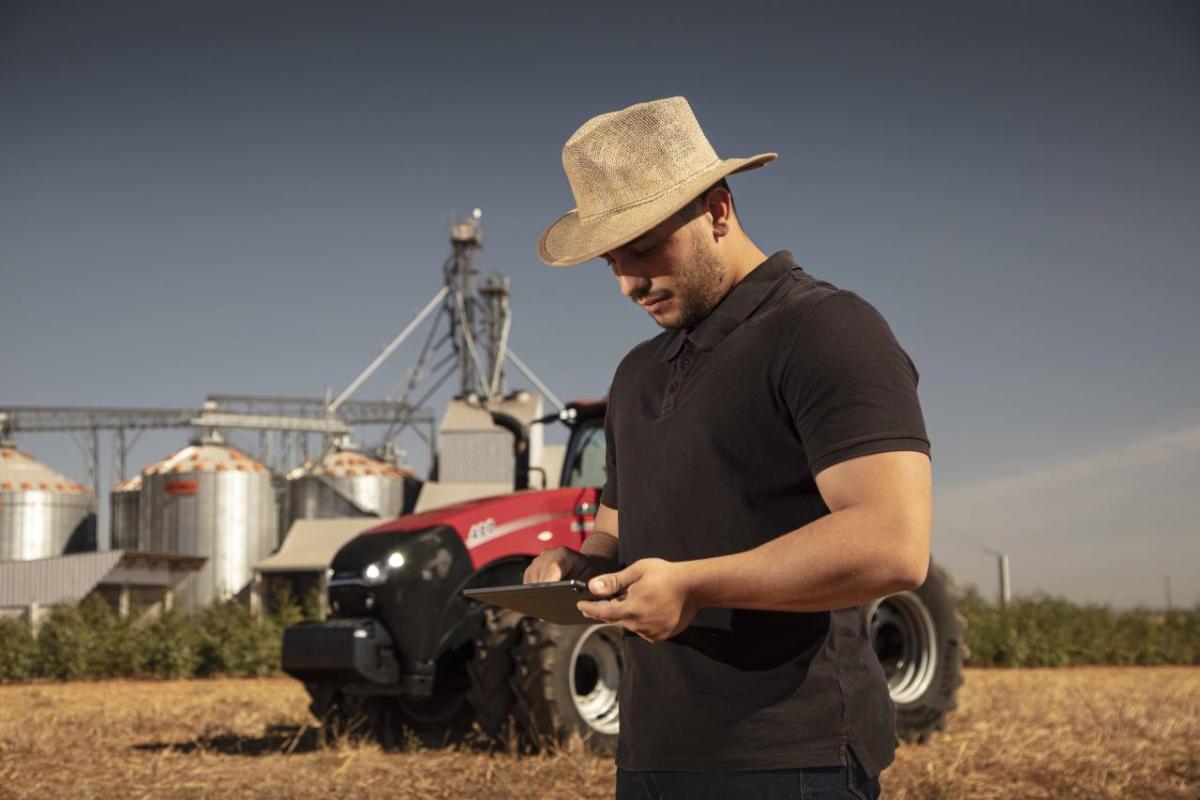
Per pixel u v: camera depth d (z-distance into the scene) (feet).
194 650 53.21
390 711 24.13
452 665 23.29
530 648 20.71
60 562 89.51
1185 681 40.55
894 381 5.61
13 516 111.65
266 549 111.34
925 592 22.77
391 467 120.88
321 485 115.14
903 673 22.82
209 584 107.76
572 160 6.15
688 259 6.08
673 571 5.40
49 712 30.53
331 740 23.71
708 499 6.07
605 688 21.77
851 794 5.77
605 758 20.45
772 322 5.94
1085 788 17.48
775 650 5.85
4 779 19.15
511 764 19.90
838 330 5.71
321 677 22.22
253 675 53.42
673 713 6.01
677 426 6.21
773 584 5.34
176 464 111.55
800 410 5.73
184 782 18.80
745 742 5.79
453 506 23.73
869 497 5.38
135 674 53.36
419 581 22.07
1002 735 23.00
